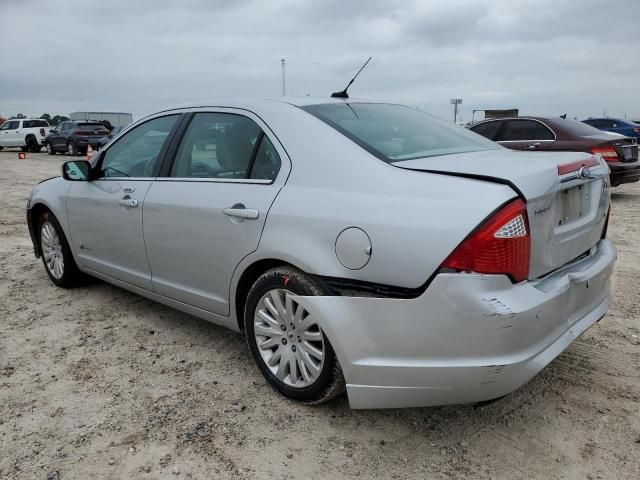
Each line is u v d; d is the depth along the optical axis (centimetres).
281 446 269
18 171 1753
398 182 258
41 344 386
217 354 368
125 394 318
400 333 247
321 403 297
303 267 275
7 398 314
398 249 243
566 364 344
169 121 389
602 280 297
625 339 379
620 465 251
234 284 322
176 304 376
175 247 355
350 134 294
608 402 301
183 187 353
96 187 428
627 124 2441
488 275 229
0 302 471
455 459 258
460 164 263
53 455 263
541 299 240
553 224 255
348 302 260
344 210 264
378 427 284
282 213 288
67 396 316
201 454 263
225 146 339
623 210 909
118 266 418
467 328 232
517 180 238
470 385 238
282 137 309
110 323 422
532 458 257
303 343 291
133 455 263
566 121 1032
